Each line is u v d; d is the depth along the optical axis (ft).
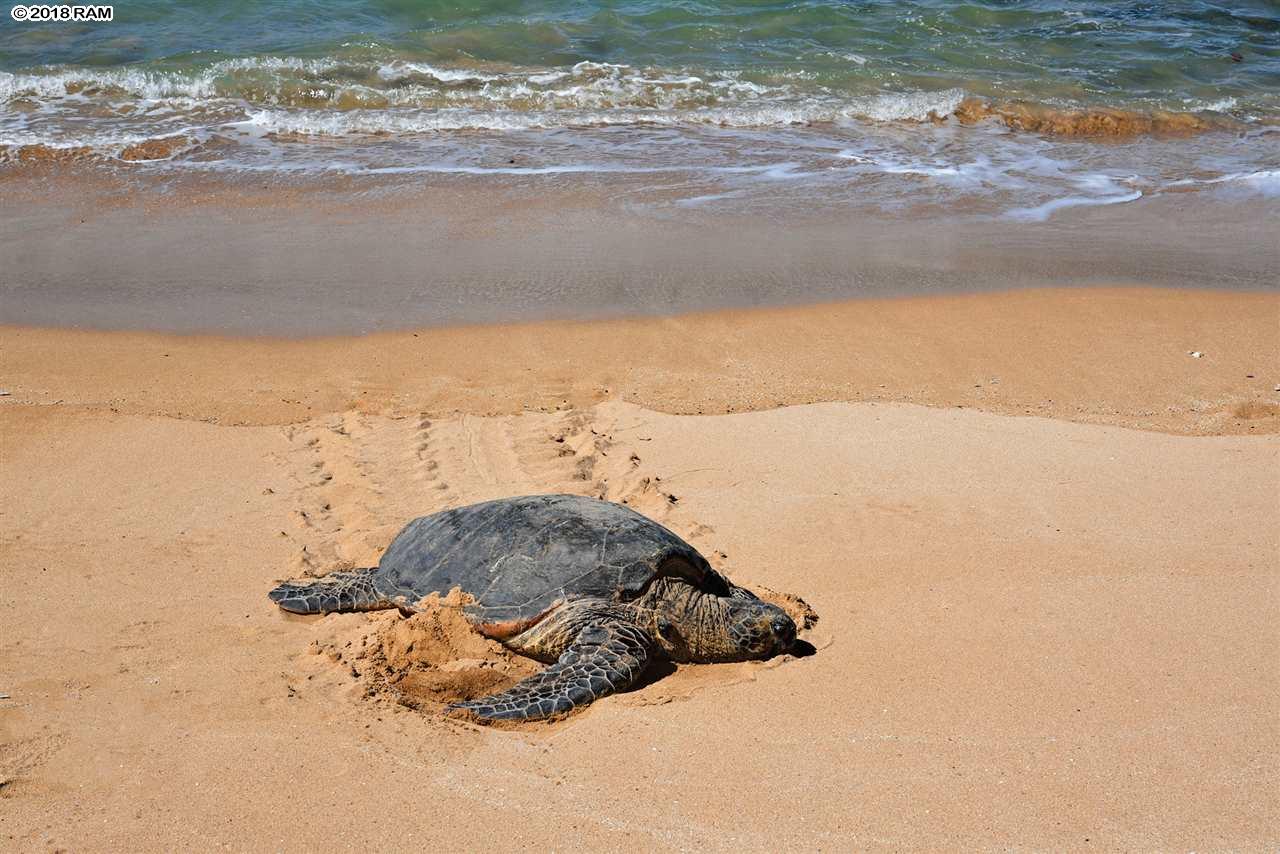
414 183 48.42
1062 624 18.42
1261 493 23.94
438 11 73.61
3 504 23.11
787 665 17.42
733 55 67.56
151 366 31.35
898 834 13.20
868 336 34.83
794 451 26.61
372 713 15.97
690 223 44.47
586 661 16.67
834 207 47.09
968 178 51.55
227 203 45.65
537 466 25.48
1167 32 76.07
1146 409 30.17
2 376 30.14
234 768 14.42
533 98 59.88
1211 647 17.52
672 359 32.81
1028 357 33.65
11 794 13.73
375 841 13.09
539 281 38.27
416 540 19.72
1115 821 13.38
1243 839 13.00
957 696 16.29
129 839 13.00
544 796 13.99
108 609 19.01
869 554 21.35
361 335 33.86
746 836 13.19
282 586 19.72
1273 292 39.14
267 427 27.73
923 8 78.28
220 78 59.26
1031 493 24.14
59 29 67.26
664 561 17.84
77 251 40.11
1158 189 50.83
